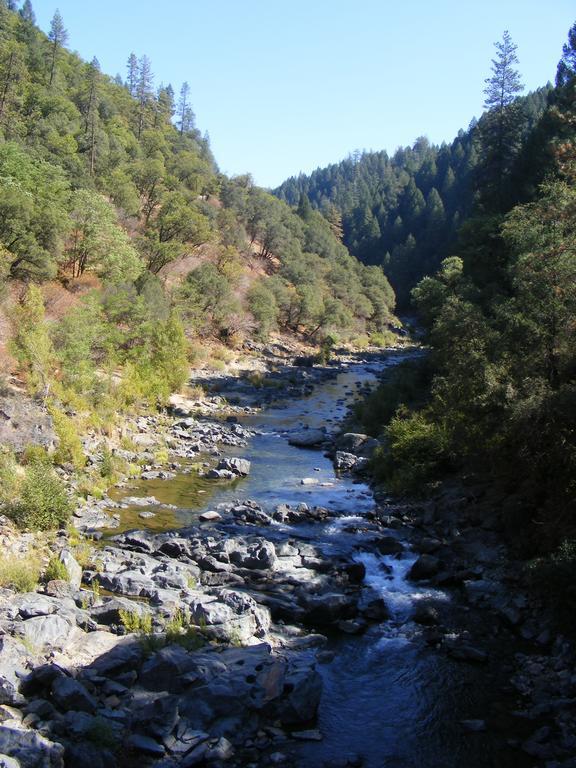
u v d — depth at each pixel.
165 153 113.50
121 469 25.11
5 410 23.48
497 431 18.59
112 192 72.12
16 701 9.93
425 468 23.09
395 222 158.62
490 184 56.03
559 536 15.08
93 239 49.31
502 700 11.39
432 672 12.30
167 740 9.65
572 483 15.70
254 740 9.99
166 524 19.84
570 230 18.69
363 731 10.46
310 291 83.62
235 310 65.25
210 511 20.91
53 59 97.69
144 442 29.44
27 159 51.47
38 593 13.82
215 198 107.44
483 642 13.41
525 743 10.05
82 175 67.12
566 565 13.23
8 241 39.16
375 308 103.94
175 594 14.44
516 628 14.01
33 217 40.88
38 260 39.50
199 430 33.38
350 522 20.80
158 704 10.21
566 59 49.72
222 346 62.34
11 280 38.09
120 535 18.28
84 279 49.41
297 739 10.15
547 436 16.48
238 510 21.20
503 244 39.16
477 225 44.31
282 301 79.06
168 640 12.25
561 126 42.69
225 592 14.49
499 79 55.94
